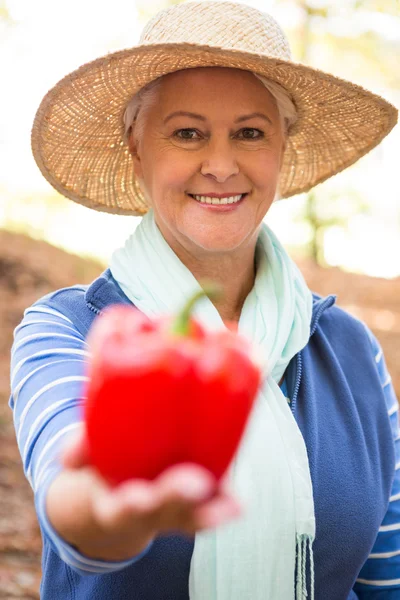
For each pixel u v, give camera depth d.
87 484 1.27
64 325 2.31
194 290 2.47
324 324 2.75
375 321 12.42
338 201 16.42
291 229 18.05
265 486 2.24
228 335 1.29
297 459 2.32
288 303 2.58
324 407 2.51
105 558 1.39
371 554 2.62
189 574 2.19
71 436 1.61
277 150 2.53
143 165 2.61
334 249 19.22
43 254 11.56
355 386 2.64
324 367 2.62
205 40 2.44
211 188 2.42
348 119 2.90
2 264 10.29
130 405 1.16
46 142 2.80
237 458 2.27
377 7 15.29
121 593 2.19
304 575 2.25
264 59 2.29
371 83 17.08
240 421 1.20
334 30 15.89
